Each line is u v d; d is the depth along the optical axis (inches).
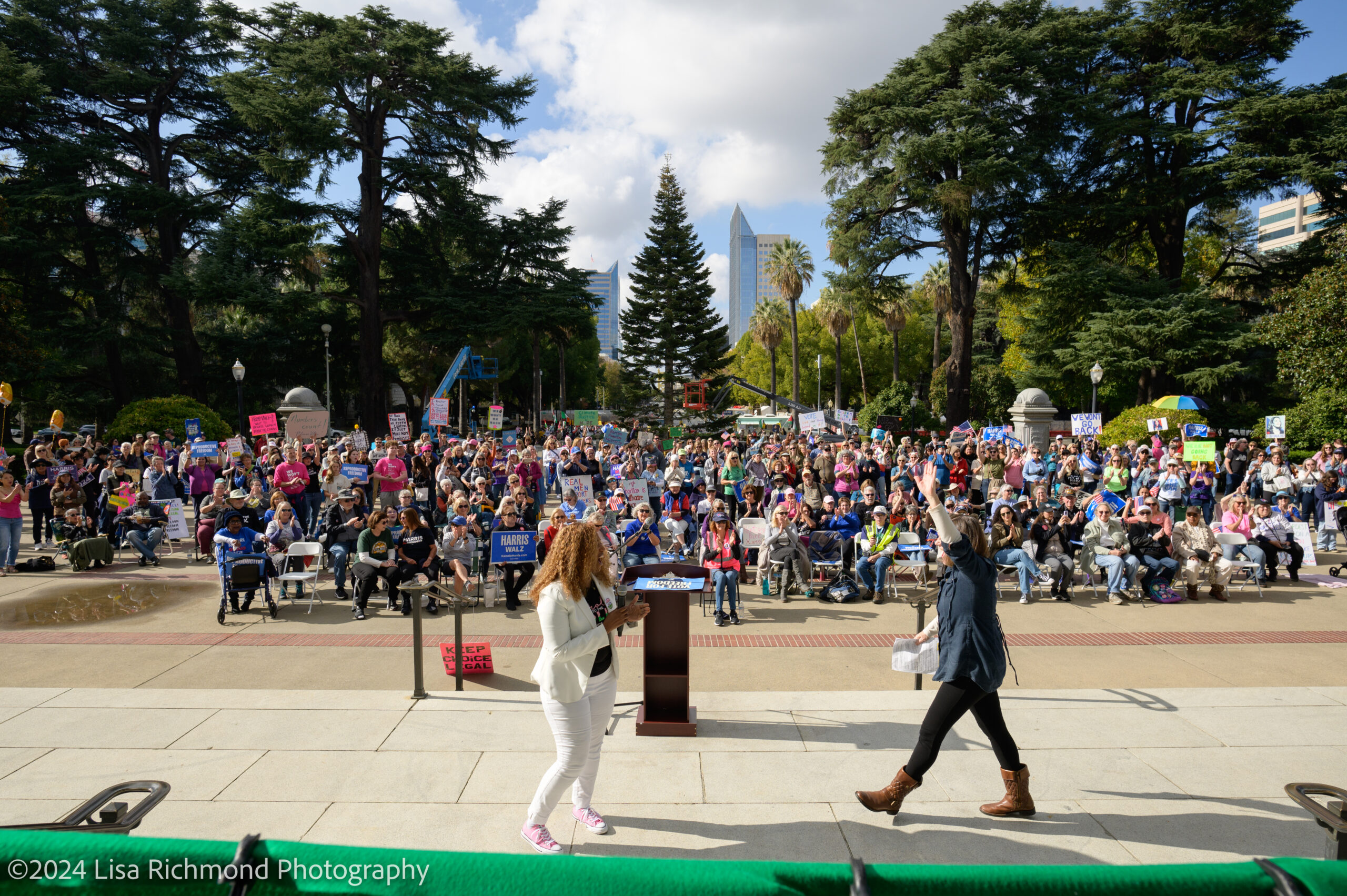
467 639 337.4
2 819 171.8
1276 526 473.4
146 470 559.5
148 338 1493.6
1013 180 1347.2
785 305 2532.0
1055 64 1424.7
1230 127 1299.2
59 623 358.6
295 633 346.3
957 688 164.7
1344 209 1307.8
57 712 238.4
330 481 535.8
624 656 316.8
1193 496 621.6
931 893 64.6
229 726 227.3
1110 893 65.7
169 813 174.2
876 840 163.3
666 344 2123.5
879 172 1477.6
